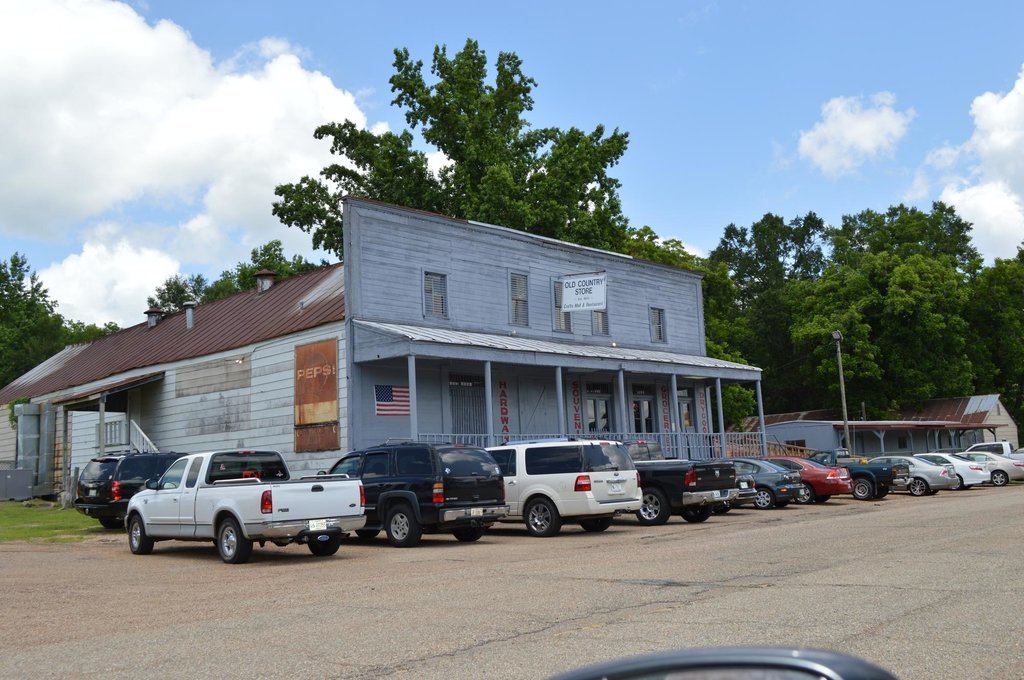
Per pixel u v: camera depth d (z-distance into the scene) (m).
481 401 28.53
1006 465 39.16
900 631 7.66
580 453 18.84
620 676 2.32
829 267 67.75
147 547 16.77
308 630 8.70
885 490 31.27
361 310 24.98
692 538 17.00
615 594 10.19
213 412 28.83
